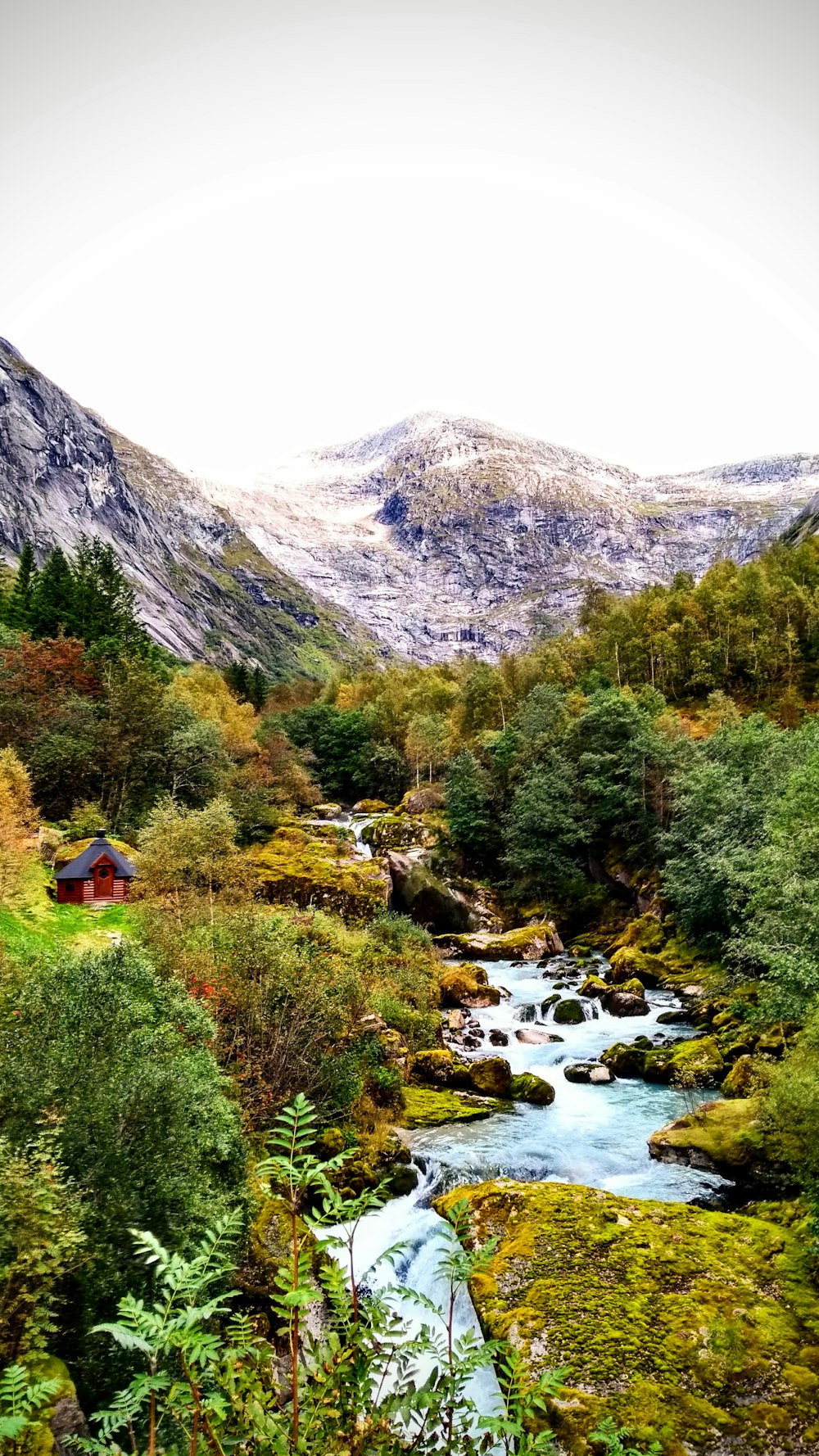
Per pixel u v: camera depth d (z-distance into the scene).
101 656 58.91
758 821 35.19
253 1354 5.04
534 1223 13.20
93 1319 7.79
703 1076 23.59
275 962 19.39
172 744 49.84
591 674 77.31
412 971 33.22
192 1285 4.54
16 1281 7.10
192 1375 4.46
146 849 28.92
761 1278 11.78
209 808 33.94
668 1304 11.20
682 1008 31.86
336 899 39.50
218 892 29.75
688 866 37.47
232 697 91.38
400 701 93.31
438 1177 17.69
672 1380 9.97
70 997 11.38
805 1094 13.12
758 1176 16.56
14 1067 9.26
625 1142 19.69
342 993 21.16
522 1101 22.84
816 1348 10.45
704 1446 9.12
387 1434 4.65
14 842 29.17
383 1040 24.05
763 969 29.22
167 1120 9.91
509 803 59.69
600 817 54.00
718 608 78.31
